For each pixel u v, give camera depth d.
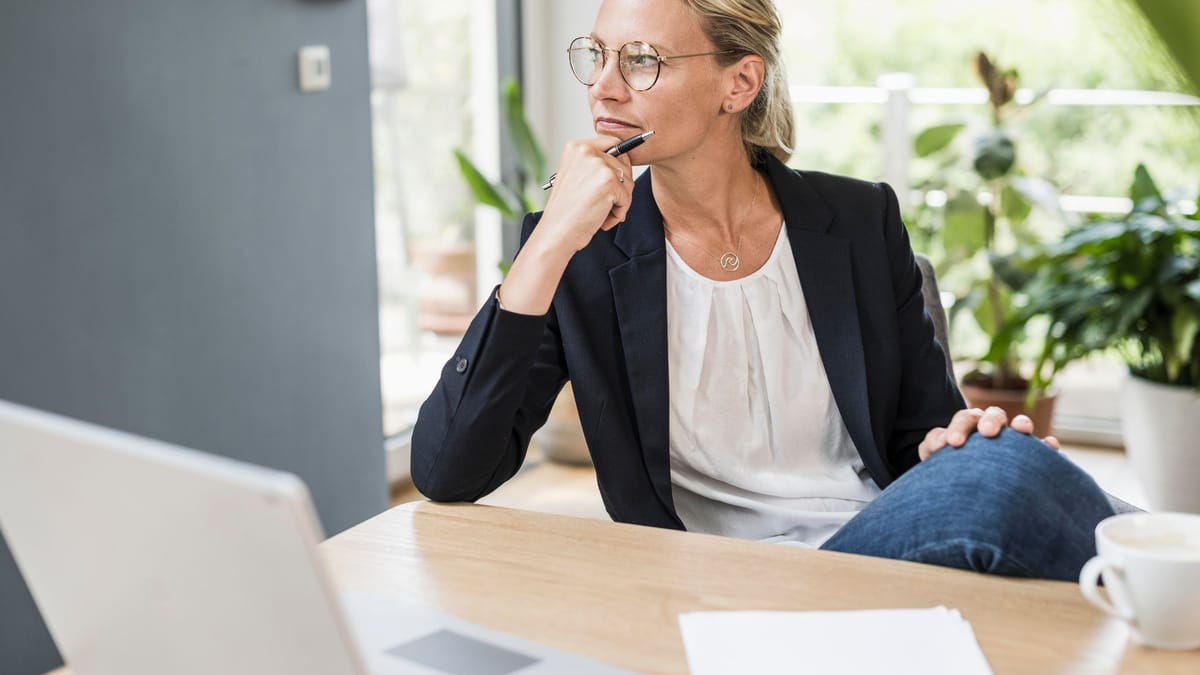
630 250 1.57
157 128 2.48
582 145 1.43
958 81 3.98
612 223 1.42
